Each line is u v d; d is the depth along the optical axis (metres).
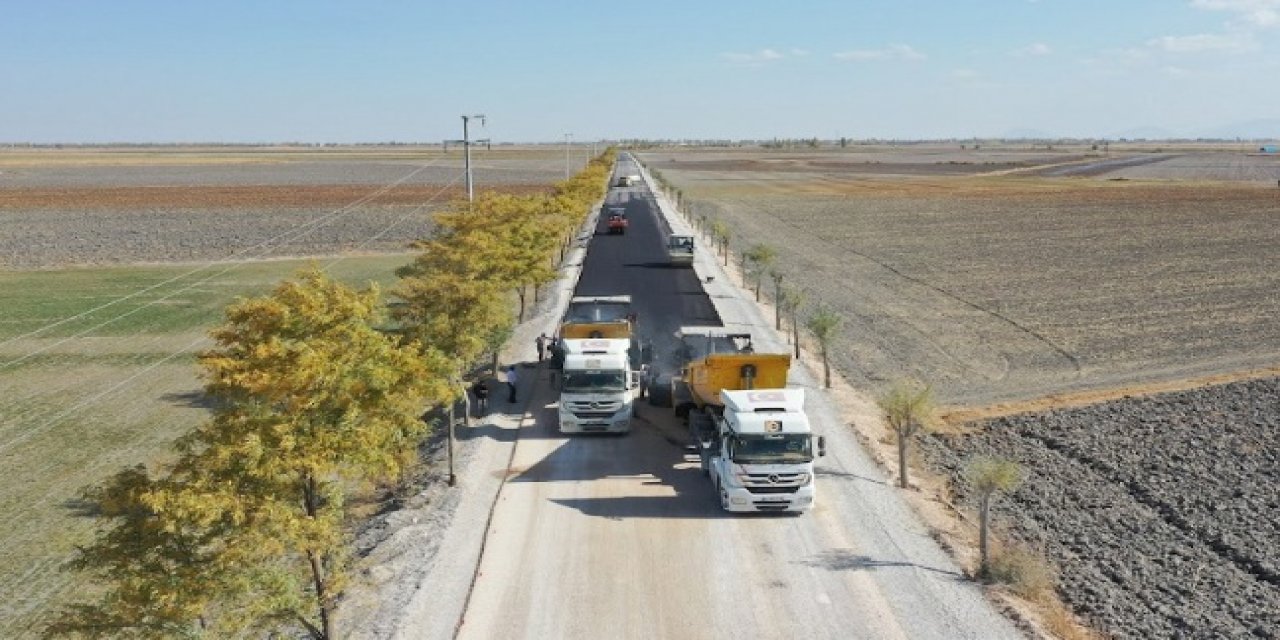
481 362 38.78
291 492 15.63
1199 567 21.17
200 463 14.64
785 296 45.28
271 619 15.42
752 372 27.45
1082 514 24.44
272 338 15.82
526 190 133.00
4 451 29.62
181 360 41.28
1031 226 91.12
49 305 54.00
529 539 21.95
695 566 20.38
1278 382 35.75
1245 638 17.77
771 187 151.38
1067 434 30.70
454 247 37.50
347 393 15.98
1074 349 42.59
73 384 37.56
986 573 19.72
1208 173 185.38
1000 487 19.73
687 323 46.53
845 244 80.38
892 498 24.27
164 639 14.06
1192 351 41.81
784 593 19.05
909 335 45.69
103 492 14.41
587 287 57.19
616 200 123.00
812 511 23.39
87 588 20.67
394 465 16.84
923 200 122.81
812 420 30.58
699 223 90.94
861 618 17.94
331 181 167.62
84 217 103.50
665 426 31.27
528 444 29.22
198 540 14.53
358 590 19.45
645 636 17.42
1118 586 20.20
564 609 18.50
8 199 125.62
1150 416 32.34
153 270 67.88
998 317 49.75
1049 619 18.08
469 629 17.73
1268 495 25.36
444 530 22.42
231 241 83.00
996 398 35.03
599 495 24.86
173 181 170.25
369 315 18.03
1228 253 70.56
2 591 20.53
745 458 22.91
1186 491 25.77
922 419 27.39
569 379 29.59
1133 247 75.00
